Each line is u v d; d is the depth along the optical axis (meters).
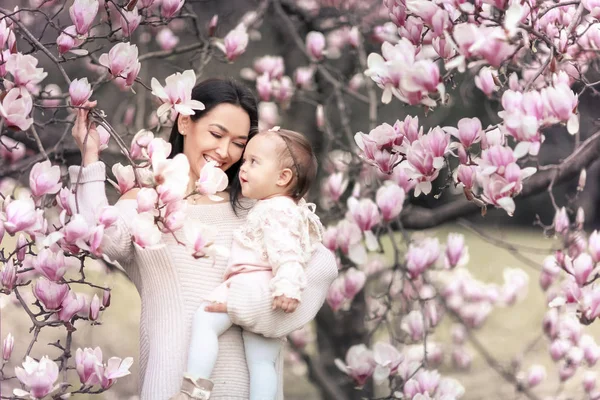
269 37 7.61
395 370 4.17
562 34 3.12
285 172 3.23
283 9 6.32
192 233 2.75
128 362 3.10
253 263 3.10
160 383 2.99
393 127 3.10
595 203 12.45
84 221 2.74
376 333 7.40
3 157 5.37
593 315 3.62
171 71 6.89
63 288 3.07
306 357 6.34
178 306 3.08
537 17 3.04
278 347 3.18
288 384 8.62
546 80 3.67
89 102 2.93
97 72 6.15
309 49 5.71
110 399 6.74
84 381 3.08
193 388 2.90
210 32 4.89
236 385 3.09
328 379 6.31
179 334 3.05
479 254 13.03
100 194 2.99
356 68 6.20
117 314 9.04
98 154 3.10
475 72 3.83
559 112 2.66
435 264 5.32
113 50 2.97
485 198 2.79
